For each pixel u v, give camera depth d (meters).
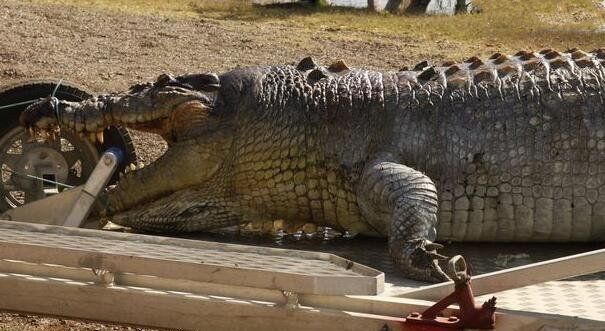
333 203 7.50
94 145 8.40
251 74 7.75
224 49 20.28
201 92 7.68
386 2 34.25
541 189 7.27
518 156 7.27
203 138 7.55
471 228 7.36
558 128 7.29
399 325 4.77
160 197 7.77
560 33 24.80
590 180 7.26
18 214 7.53
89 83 15.70
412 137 7.34
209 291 5.08
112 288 5.16
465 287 4.72
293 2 31.81
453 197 7.31
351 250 7.41
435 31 25.11
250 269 4.80
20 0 24.92
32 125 7.82
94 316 5.21
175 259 4.99
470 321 4.70
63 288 5.22
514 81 7.50
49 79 8.48
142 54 18.86
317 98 7.52
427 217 6.84
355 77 7.68
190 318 5.05
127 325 5.18
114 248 5.26
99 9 24.95
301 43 21.77
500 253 7.30
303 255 5.23
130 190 7.73
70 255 5.08
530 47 22.20
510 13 29.45
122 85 15.80
